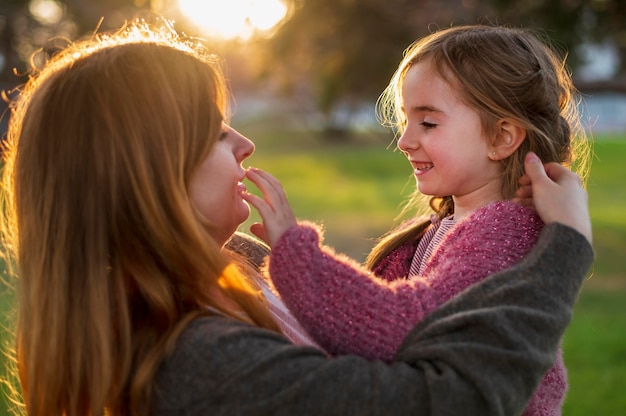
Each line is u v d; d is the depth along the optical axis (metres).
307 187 16.31
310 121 33.41
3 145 1.52
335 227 11.10
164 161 1.30
